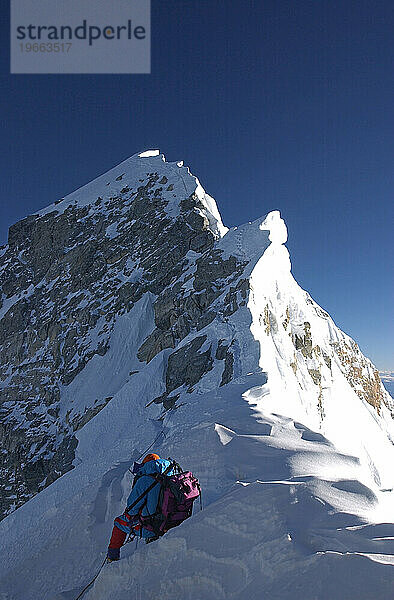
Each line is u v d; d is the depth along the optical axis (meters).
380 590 2.58
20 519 11.24
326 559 2.94
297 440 6.95
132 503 4.72
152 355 25.53
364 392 38.41
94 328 32.16
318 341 31.91
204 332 21.91
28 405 30.25
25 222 48.75
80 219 43.97
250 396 12.70
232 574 3.47
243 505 3.98
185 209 37.00
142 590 4.02
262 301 23.34
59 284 38.81
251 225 28.97
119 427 20.22
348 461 6.10
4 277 44.16
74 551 6.95
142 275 33.19
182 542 4.08
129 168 47.81
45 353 33.75
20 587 6.80
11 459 26.53
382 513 4.00
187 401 16.41
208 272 26.91
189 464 6.80
